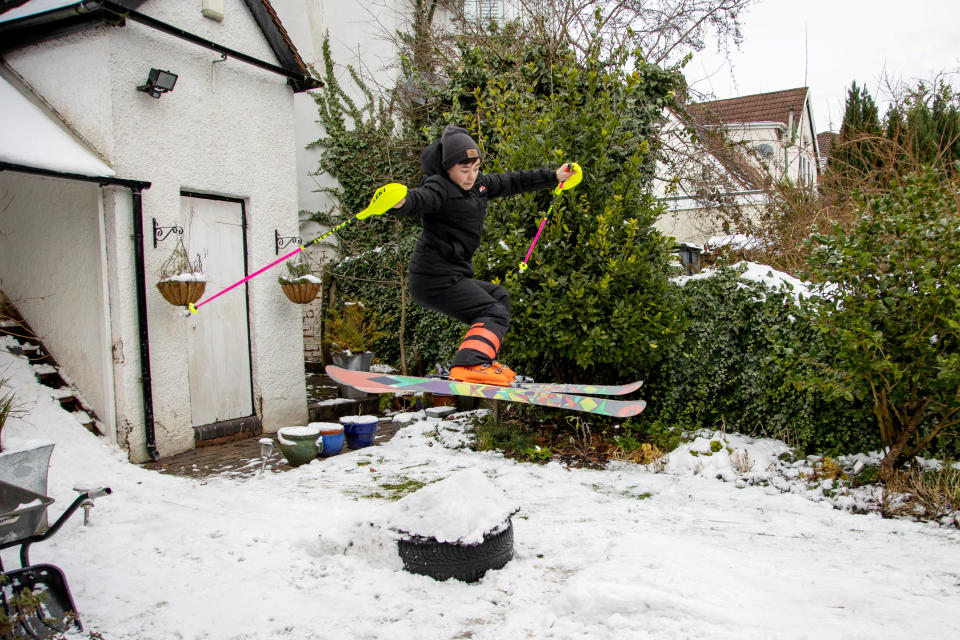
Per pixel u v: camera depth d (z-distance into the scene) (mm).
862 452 6273
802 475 6105
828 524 5129
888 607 3457
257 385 8273
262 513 5383
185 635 3402
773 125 19500
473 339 3656
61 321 7207
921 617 3303
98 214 6691
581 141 7461
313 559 4359
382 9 13289
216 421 7879
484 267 7539
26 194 7367
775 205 10312
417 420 8891
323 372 12125
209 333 7809
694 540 4699
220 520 5160
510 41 10766
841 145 10625
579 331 7254
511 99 8586
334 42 12875
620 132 8406
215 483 6328
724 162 12094
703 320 7348
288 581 4031
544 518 5199
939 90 11414
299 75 8602
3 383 6367
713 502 5699
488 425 8148
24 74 7152
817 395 6492
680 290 7496
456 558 3992
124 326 6777
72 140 6645
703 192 11586
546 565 4234
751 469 6352
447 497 4238
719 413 7297
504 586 3934
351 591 3865
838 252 5945
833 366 6133
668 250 7535
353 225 11469
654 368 7605
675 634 3062
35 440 4344
